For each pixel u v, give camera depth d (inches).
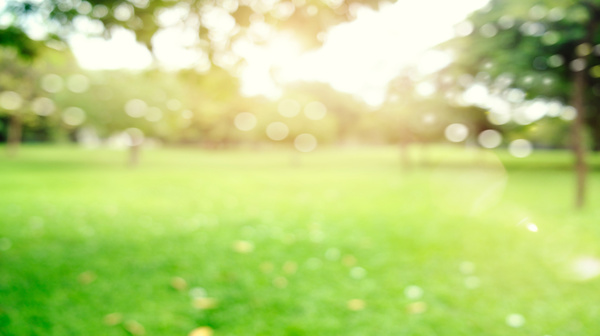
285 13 137.9
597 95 488.7
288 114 898.1
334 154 1563.7
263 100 913.5
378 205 313.9
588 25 238.1
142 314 117.9
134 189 398.6
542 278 145.6
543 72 294.7
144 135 749.9
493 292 134.0
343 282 143.4
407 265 161.5
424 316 117.2
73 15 136.3
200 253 176.9
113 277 146.1
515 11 239.0
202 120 998.4
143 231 217.5
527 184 442.6
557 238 200.2
